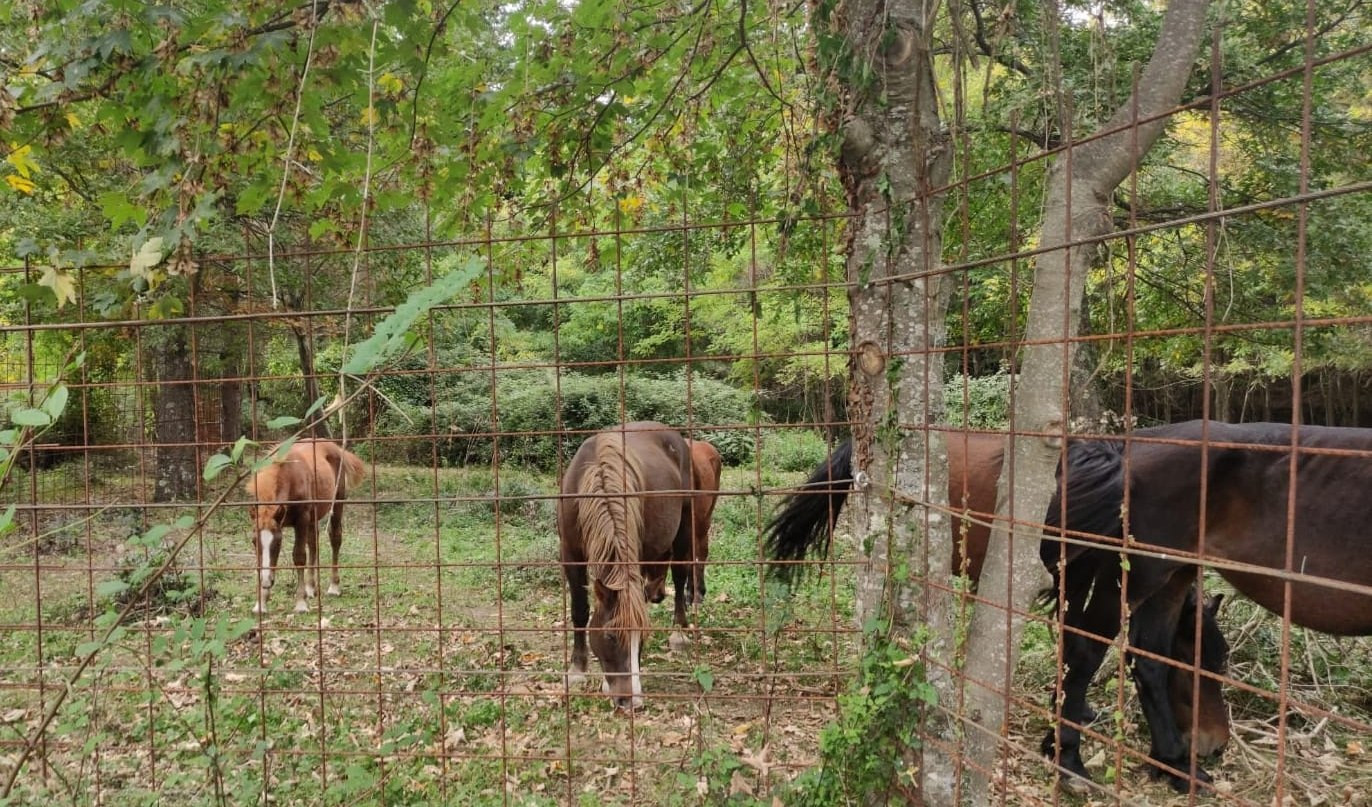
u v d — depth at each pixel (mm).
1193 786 1594
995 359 10625
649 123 3994
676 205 5332
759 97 4320
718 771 3008
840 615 5625
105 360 8195
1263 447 1436
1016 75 6102
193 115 2891
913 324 2719
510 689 4887
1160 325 6984
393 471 12148
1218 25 1537
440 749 3371
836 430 5801
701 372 17328
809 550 5137
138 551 6066
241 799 3057
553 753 3953
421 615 6609
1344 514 3646
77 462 8055
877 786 2580
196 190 2826
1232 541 3992
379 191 3664
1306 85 1344
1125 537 1776
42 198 7707
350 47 3035
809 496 4992
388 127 3570
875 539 2736
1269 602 3980
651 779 3713
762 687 4355
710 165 4477
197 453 2980
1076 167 2539
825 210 3264
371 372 2918
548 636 6031
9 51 3463
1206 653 4258
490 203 3963
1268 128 6301
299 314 2900
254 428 2949
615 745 4113
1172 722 4141
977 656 2670
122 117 3057
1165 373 12461
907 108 2721
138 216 3094
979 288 7273
